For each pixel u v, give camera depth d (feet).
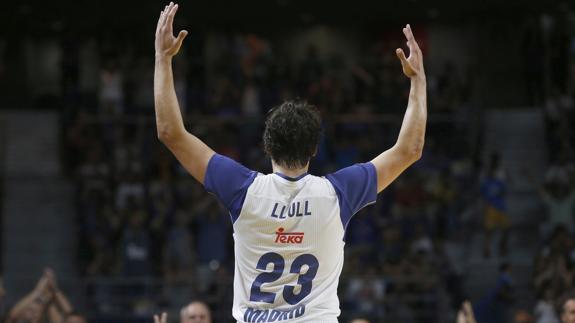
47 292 90.94
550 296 134.72
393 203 162.61
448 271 145.59
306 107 35.35
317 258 34.50
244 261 34.73
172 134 34.83
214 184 34.73
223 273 142.92
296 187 34.63
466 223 163.43
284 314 34.19
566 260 145.69
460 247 160.25
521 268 152.56
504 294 137.18
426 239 155.22
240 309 34.73
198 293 137.39
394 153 35.63
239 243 34.86
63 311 90.94
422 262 145.48
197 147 35.01
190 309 75.41
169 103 34.96
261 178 34.78
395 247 152.35
